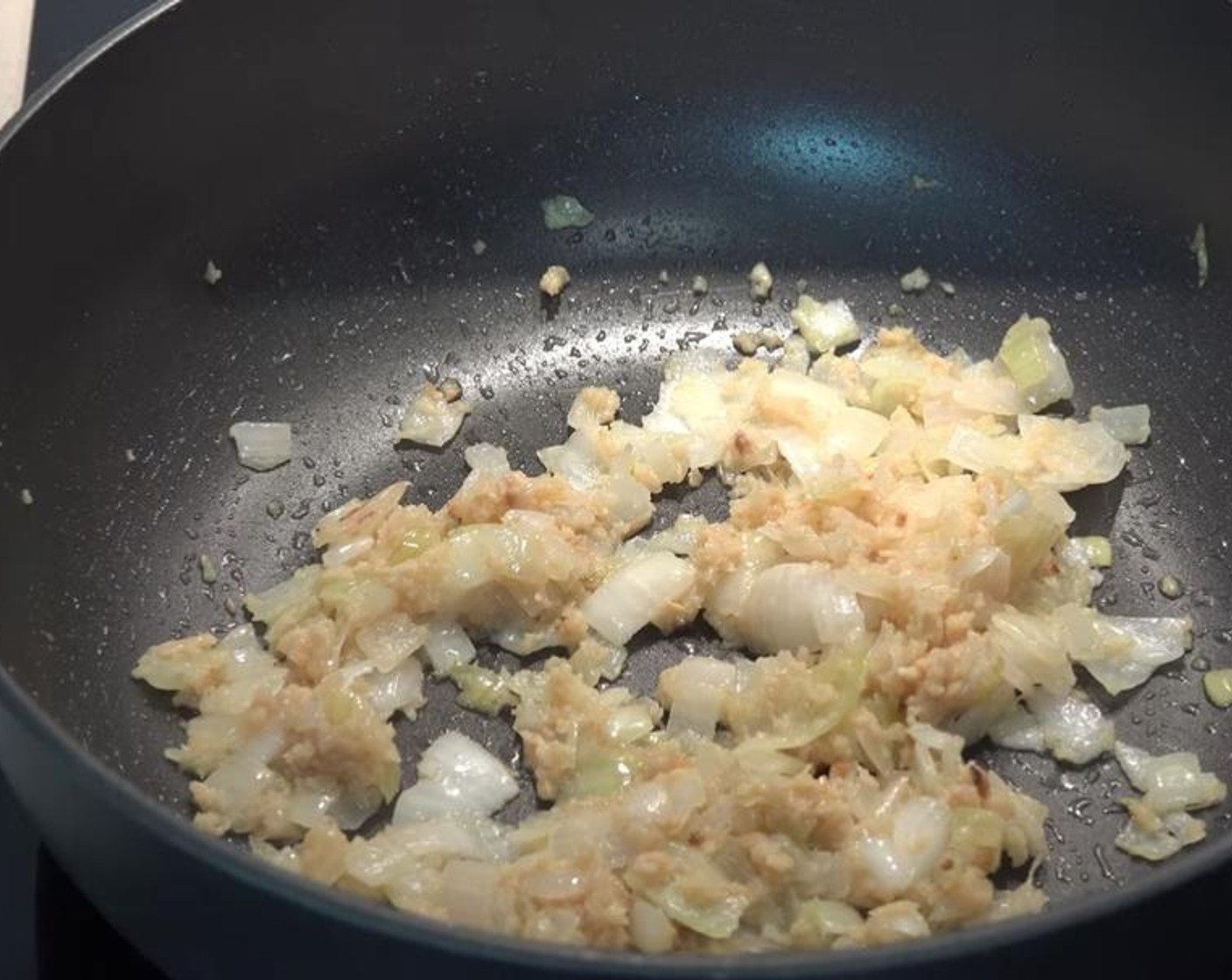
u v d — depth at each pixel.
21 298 0.25
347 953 0.16
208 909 0.17
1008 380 0.29
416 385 0.30
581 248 0.32
